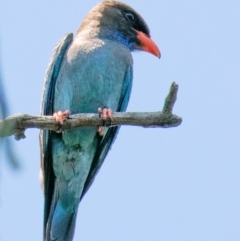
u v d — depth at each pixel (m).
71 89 12.81
